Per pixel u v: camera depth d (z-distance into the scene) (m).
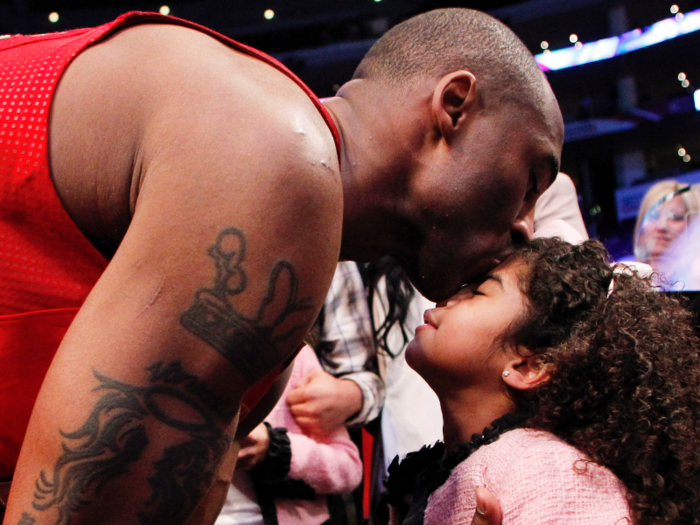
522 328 1.01
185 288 0.52
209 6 7.19
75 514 0.51
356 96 0.80
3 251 0.59
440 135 0.77
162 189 0.53
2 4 6.52
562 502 0.85
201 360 0.53
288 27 7.28
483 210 0.79
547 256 1.05
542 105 0.79
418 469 1.07
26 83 0.59
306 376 1.59
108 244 0.61
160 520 0.54
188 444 0.53
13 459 0.65
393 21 6.94
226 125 0.54
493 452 0.93
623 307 1.03
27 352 0.61
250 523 1.40
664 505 0.89
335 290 1.70
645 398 0.95
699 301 1.44
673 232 1.87
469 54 0.77
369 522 1.56
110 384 0.51
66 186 0.58
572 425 0.97
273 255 0.53
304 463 1.45
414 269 0.86
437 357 1.05
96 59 0.60
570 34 5.27
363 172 0.76
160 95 0.57
